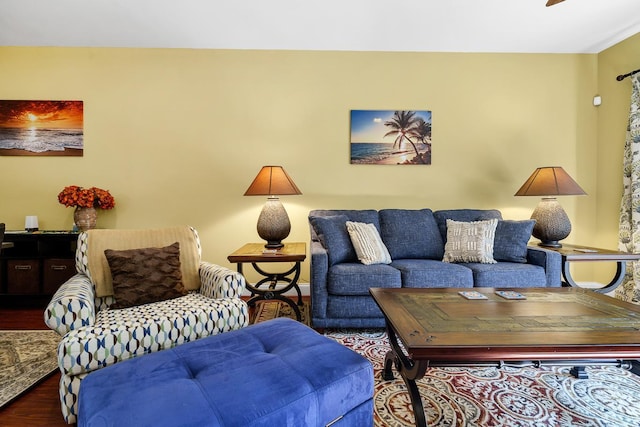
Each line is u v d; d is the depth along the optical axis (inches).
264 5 97.0
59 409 56.3
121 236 74.3
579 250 97.4
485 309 55.9
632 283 109.9
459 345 42.5
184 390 35.9
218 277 69.7
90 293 60.6
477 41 117.9
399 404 57.2
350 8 98.4
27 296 107.7
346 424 41.9
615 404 56.9
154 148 122.8
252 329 54.0
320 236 97.1
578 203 127.8
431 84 125.6
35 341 82.7
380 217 113.9
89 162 121.4
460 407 56.2
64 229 121.1
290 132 124.6
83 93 120.8
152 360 42.9
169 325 54.9
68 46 119.9
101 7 97.3
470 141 126.6
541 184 103.8
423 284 87.4
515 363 46.3
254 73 123.6
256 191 96.0
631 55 114.0
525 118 126.9
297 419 36.3
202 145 123.6
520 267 91.2
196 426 31.1
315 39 116.6
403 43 119.3
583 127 127.2
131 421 31.3
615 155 119.9
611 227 121.5
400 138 125.6
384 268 88.9
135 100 122.0
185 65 122.6
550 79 126.5
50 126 120.0
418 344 42.6
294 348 46.4
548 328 47.6
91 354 47.9
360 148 125.2
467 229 102.8
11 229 120.1
